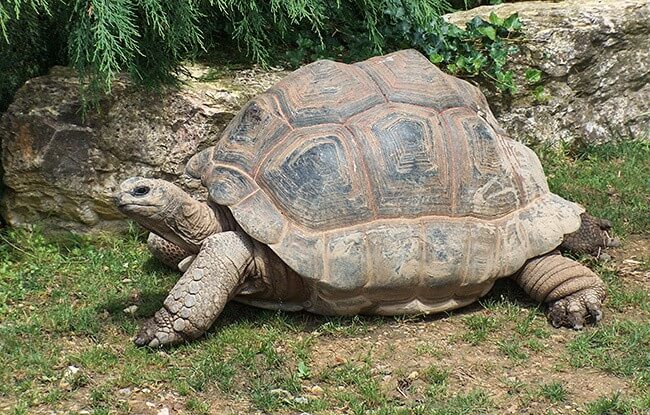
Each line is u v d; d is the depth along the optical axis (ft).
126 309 10.32
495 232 10.02
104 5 11.07
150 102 11.60
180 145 11.69
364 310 10.02
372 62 10.54
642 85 14.25
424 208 9.86
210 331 9.93
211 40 12.90
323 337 9.87
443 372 9.34
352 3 13.58
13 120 11.51
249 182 9.82
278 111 10.12
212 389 9.16
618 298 10.46
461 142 10.12
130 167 11.66
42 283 10.84
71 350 9.69
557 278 10.07
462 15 14.38
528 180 10.40
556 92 13.84
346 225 9.68
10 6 11.32
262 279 9.86
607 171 13.46
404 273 9.75
